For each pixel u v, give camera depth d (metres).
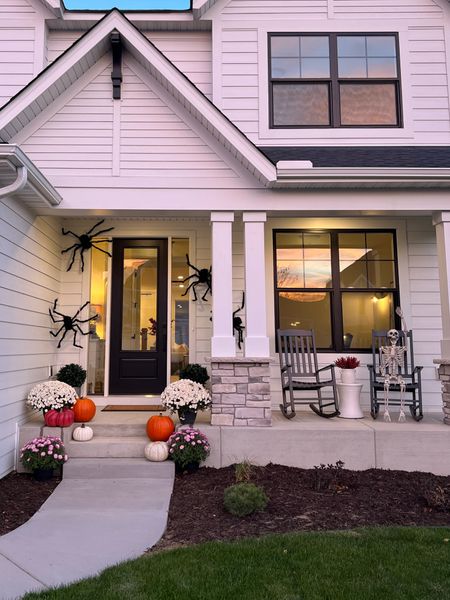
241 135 4.93
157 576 2.56
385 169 4.93
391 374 5.37
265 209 5.16
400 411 5.49
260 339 5.00
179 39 6.58
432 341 6.26
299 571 2.63
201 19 6.42
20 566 2.73
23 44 6.26
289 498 3.85
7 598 2.37
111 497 3.92
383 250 6.46
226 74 6.34
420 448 4.70
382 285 6.41
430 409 6.14
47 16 6.32
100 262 6.54
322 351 6.25
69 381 5.70
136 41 5.02
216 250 5.13
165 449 4.56
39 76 4.87
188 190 5.14
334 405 5.73
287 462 4.68
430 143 6.29
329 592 2.41
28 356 5.15
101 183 5.10
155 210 5.13
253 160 4.91
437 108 6.36
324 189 5.19
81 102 5.18
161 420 4.80
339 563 2.72
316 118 6.32
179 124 5.21
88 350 6.35
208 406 5.00
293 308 6.34
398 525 3.37
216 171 5.18
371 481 4.31
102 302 6.49
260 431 4.71
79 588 2.44
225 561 2.73
